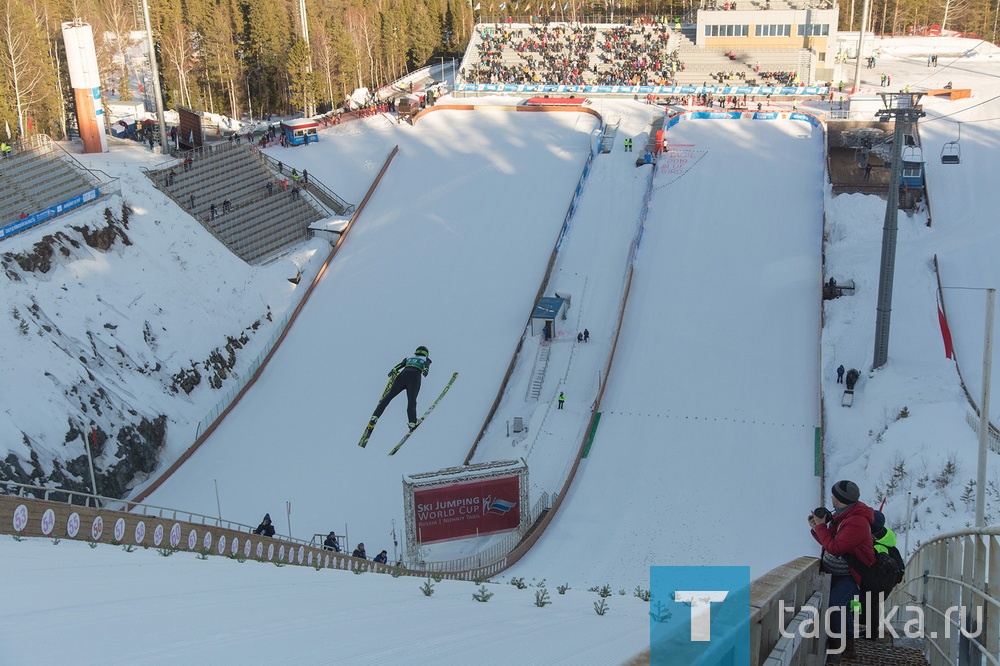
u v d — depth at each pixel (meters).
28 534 17.64
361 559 29.61
